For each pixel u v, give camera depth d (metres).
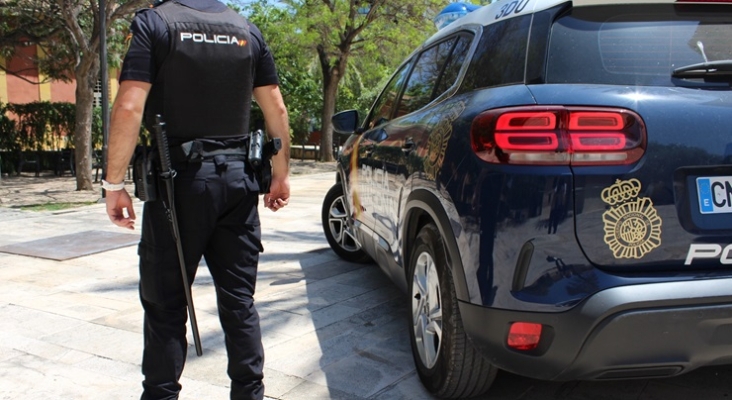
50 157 16.58
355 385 3.20
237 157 2.54
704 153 2.34
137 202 9.31
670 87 2.46
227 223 2.57
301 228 7.55
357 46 19.80
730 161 2.36
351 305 4.48
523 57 2.65
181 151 2.43
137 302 4.62
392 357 3.55
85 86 11.70
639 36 2.61
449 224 2.64
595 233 2.30
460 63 3.26
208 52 2.42
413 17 18.47
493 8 3.21
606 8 2.66
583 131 2.32
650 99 2.38
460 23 3.58
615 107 2.34
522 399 2.99
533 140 2.34
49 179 14.74
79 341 3.83
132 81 2.32
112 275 5.39
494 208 2.40
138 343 3.80
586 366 2.34
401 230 3.43
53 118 16.42
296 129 25.39
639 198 2.30
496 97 2.56
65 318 4.26
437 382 2.93
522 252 2.34
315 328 4.02
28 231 7.36
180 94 2.41
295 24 17.44
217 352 3.65
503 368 2.52
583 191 2.29
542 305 2.31
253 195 2.62
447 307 2.77
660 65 2.54
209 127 2.47
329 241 5.83
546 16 2.66
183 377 3.31
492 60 2.89
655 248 2.32
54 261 5.89
